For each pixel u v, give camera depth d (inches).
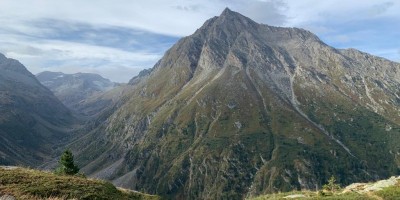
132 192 2255.2
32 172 1909.4
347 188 2308.1
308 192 2277.3
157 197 2268.7
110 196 1865.2
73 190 1733.5
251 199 2395.4
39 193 1610.5
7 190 1566.2
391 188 1989.4
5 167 1990.7
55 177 1865.2
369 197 1905.8
